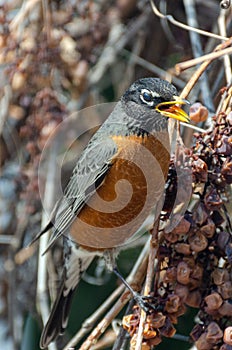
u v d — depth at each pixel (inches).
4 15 370.9
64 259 334.6
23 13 365.1
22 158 410.6
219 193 257.9
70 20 379.9
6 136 414.0
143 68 436.1
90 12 390.6
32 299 419.2
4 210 421.1
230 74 298.7
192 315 398.9
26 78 377.4
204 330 252.2
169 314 252.5
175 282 252.4
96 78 414.9
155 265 276.5
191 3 369.4
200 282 252.4
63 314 340.2
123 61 438.6
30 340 432.8
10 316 410.3
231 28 351.3
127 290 280.5
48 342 335.9
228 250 248.5
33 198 394.9
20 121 406.3
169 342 398.6
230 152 249.0
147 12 424.2
